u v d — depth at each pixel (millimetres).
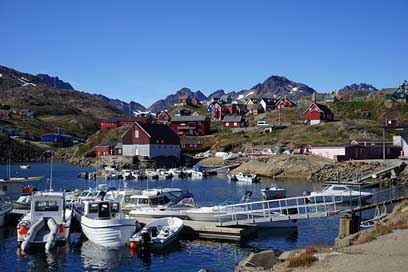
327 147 119250
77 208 47781
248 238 41594
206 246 38875
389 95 184250
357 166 101062
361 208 40344
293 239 41250
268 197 71250
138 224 42688
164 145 143750
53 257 35625
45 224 40812
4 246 39406
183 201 51844
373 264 22406
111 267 33156
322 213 40688
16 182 93625
